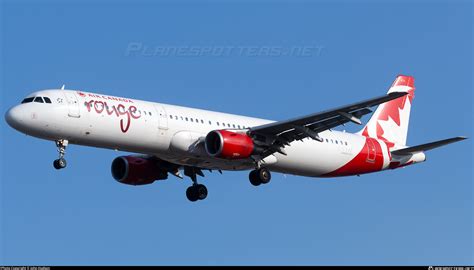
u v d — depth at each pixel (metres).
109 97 115.31
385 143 142.00
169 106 119.88
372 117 144.12
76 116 111.19
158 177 131.50
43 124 110.00
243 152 117.25
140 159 129.88
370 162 138.88
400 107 147.00
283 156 127.19
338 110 113.25
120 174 130.88
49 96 111.56
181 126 118.50
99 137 113.31
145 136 115.69
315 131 120.88
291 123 117.62
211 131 117.25
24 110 110.12
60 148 113.06
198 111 122.44
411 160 143.75
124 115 114.12
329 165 133.75
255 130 119.00
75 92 113.75
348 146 135.62
